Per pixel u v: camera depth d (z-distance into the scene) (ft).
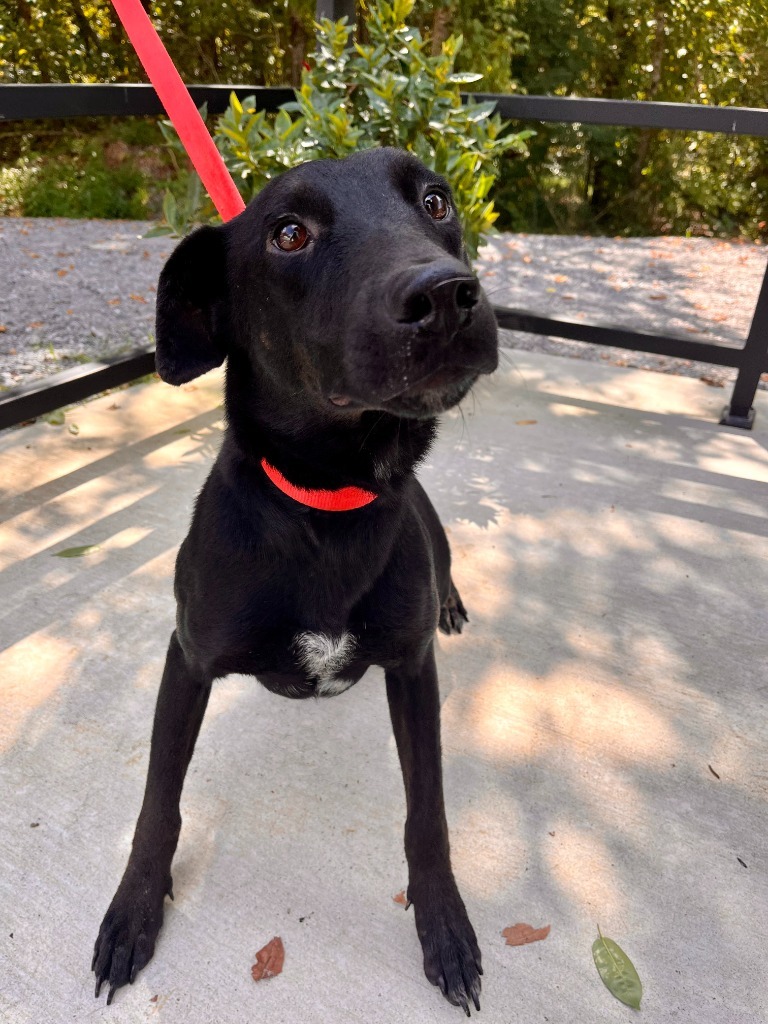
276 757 3.37
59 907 2.73
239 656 2.75
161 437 6.04
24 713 3.52
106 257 12.28
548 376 7.47
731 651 4.04
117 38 19.79
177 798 2.72
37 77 19.08
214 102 6.16
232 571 2.64
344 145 5.50
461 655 3.97
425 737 2.80
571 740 3.48
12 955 2.58
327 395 2.29
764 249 15.74
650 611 4.32
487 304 2.13
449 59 5.72
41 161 17.49
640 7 17.92
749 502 5.40
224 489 2.72
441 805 2.77
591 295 11.54
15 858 2.88
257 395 2.65
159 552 4.68
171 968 2.57
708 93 18.72
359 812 3.13
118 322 9.20
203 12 18.38
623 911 2.77
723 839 3.05
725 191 17.80
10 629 4.02
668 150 17.79
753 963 2.62
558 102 6.29
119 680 3.73
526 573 4.61
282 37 19.92
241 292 2.61
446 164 5.55
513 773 3.31
